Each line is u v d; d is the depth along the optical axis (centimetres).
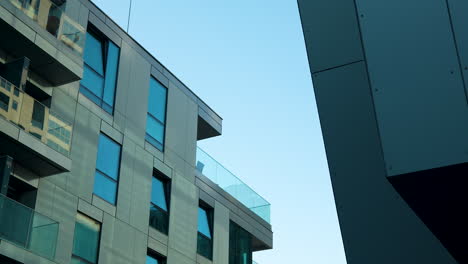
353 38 715
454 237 580
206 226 2642
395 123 498
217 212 2717
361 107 689
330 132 699
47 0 1917
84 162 1983
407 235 648
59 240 1789
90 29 2217
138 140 2305
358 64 703
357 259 659
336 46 722
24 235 1563
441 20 517
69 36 1980
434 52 509
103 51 2258
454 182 486
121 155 2184
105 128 2131
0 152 1705
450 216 541
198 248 2522
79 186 1938
